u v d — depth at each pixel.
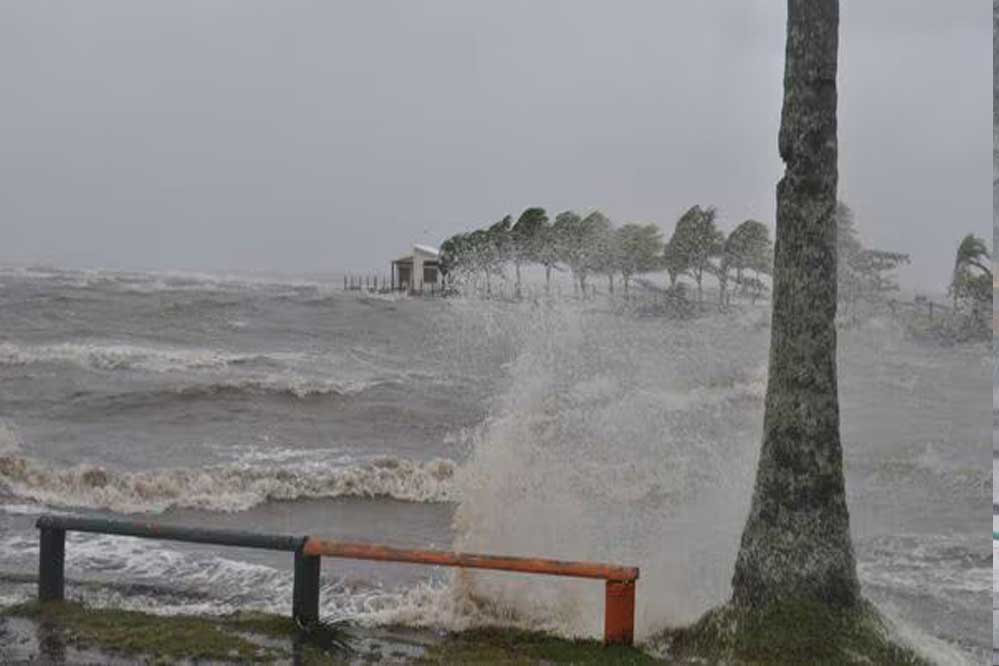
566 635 7.12
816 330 6.44
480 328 34.00
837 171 6.55
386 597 8.66
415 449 19.19
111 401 23.12
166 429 20.53
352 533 12.38
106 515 13.31
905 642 6.41
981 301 20.58
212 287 72.19
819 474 6.42
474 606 7.98
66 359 29.12
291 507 14.15
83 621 6.90
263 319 48.25
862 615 6.40
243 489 14.91
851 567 6.48
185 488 14.80
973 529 11.95
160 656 6.24
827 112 6.45
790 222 6.50
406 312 54.12
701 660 6.25
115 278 81.81
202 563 9.78
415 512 13.91
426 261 93.00
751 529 6.59
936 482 14.84
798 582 6.36
